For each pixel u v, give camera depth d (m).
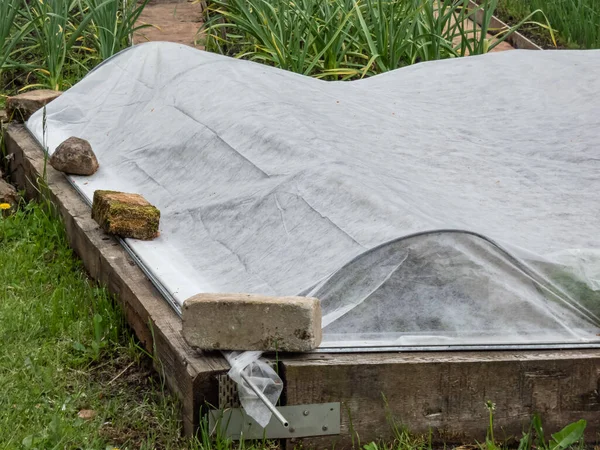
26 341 3.51
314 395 2.91
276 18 6.57
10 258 4.23
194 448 2.90
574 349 3.12
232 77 4.84
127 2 6.97
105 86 5.60
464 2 6.74
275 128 4.15
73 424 2.99
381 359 2.96
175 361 3.09
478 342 3.10
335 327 3.09
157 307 3.40
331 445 2.96
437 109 5.04
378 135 4.47
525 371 3.00
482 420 3.01
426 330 3.13
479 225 3.49
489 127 4.78
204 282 3.55
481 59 5.57
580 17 8.21
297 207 3.62
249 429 2.94
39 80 6.72
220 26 7.30
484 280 3.17
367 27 6.89
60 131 5.34
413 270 3.14
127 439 3.01
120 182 4.66
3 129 5.59
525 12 9.42
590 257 3.25
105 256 3.88
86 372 3.42
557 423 3.04
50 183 4.71
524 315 3.17
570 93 5.04
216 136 4.37
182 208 4.12
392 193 3.51
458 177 4.09
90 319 3.74
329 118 4.52
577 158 4.35
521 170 4.22
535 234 3.53
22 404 3.08
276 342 2.93
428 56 6.82
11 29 7.15
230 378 2.91
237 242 3.72
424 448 2.97
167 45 5.56
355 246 3.27
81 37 7.12
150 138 4.82
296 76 5.20
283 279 3.33
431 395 2.97
